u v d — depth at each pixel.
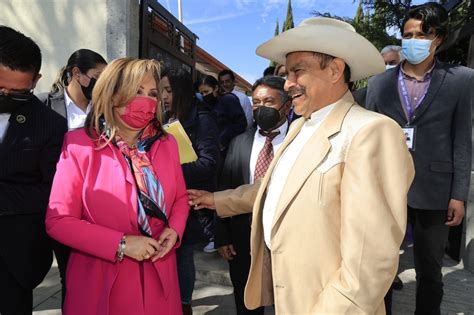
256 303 1.55
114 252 1.35
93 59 2.30
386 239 1.01
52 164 1.70
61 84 2.46
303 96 1.28
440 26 2.19
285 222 1.19
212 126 2.40
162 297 1.52
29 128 1.64
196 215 2.32
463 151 2.20
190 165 2.19
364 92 2.71
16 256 1.65
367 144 1.07
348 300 1.02
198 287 3.28
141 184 1.46
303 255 1.15
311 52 1.24
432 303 2.32
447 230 2.29
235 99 4.51
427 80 2.30
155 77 1.50
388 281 1.02
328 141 1.17
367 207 1.02
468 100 2.20
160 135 1.60
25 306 1.72
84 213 1.45
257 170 2.05
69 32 3.65
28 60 1.53
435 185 2.23
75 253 1.50
